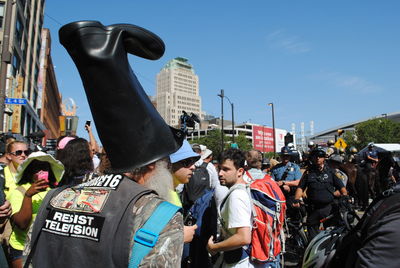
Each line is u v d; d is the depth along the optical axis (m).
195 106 145.00
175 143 1.51
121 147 1.32
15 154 3.90
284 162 7.29
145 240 1.22
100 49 1.26
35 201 3.18
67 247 1.30
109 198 1.34
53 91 70.81
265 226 3.04
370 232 1.48
